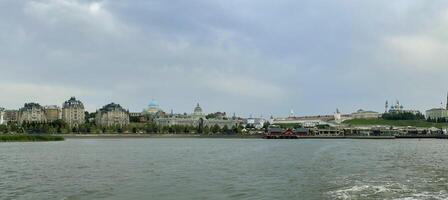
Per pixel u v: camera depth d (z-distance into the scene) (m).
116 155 161.50
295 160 129.12
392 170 94.81
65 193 62.38
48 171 95.81
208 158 142.25
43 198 58.12
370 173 87.94
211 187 67.75
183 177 82.38
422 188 64.56
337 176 82.19
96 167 106.38
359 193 59.84
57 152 182.75
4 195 60.66
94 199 57.34
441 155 158.62
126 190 65.00
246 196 58.75
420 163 116.56
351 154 163.00
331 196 57.56
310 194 59.47
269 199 56.09
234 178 79.94
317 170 95.25
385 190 62.47
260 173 89.06
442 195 57.81
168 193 61.94
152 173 90.31
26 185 71.12
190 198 57.66
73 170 98.19
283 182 73.19
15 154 167.00
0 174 89.44
